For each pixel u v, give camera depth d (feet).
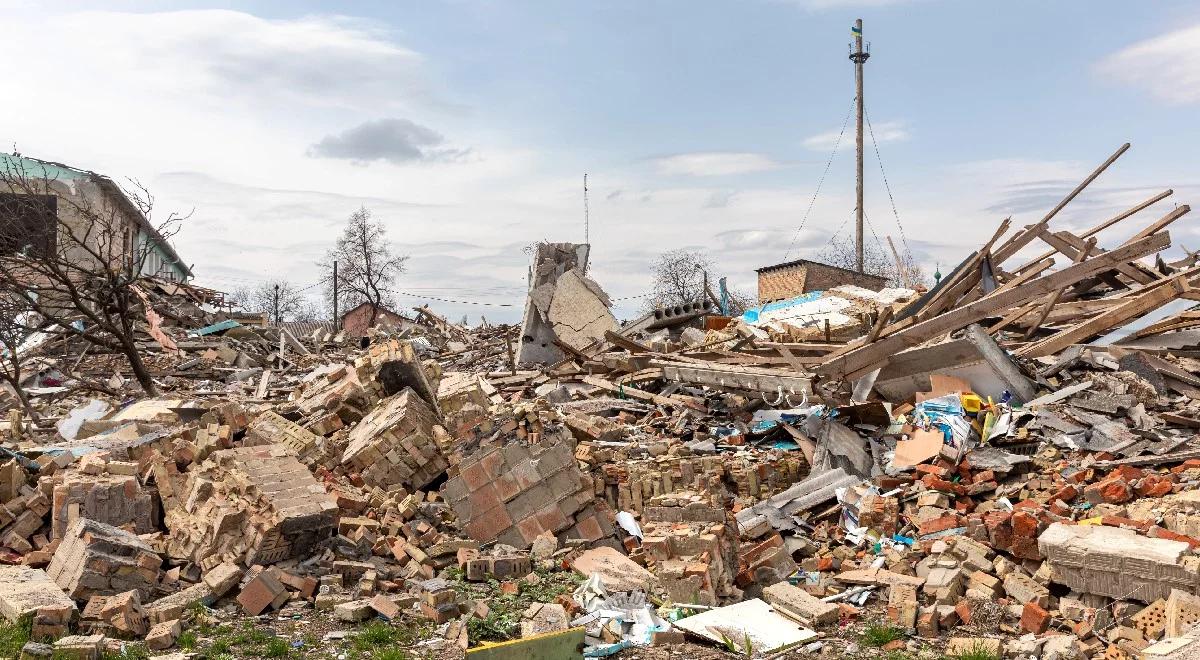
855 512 44.75
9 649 26.30
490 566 36.94
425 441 49.65
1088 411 52.42
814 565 39.60
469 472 42.11
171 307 136.67
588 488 41.60
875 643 31.35
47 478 38.83
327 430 58.54
